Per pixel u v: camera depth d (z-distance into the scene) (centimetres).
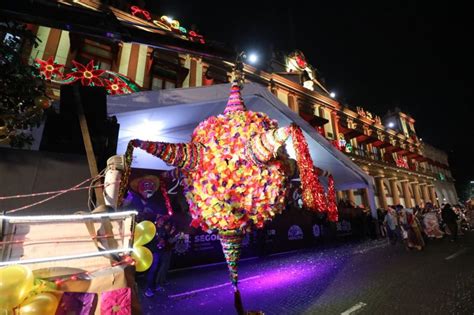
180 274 584
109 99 491
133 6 1190
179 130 682
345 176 988
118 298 128
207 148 217
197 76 1317
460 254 720
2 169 212
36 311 107
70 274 127
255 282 510
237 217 202
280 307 368
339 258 745
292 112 736
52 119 300
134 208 553
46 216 129
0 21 289
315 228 985
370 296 402
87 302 121
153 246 465
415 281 476
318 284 482
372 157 2298
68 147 293
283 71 2023
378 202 2105
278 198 212
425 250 820
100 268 136
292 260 728
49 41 930
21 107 312
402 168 2539
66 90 320
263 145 198
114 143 327
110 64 1073
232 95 258
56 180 228
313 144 812
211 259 680
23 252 122
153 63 1159
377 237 1205
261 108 727
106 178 183
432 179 3109
